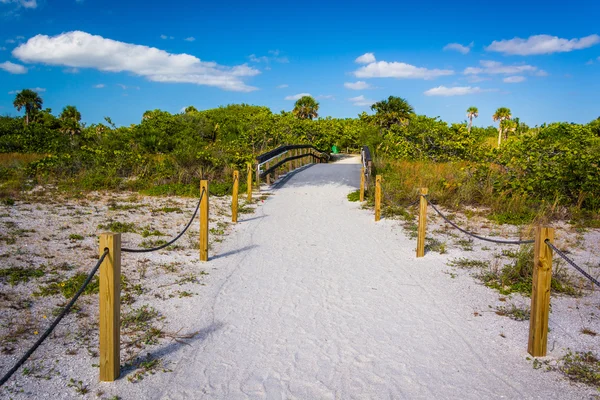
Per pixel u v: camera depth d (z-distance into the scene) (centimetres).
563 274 690
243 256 810
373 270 737
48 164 1564
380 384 400
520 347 473
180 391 384
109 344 388
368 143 2700
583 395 386
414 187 1359
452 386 398
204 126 3092
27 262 676
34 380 386
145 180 1539
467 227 1044
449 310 571
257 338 487
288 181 1850
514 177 1283
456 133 1995
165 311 550
